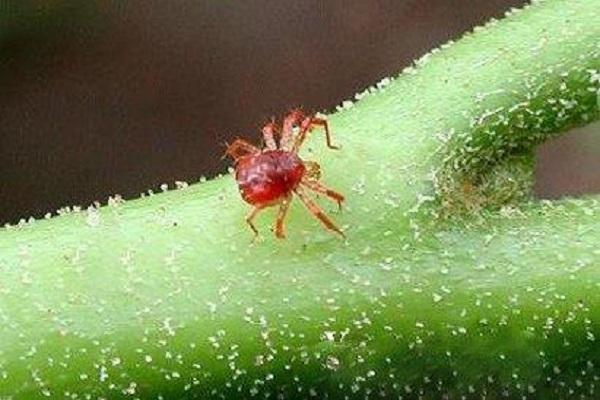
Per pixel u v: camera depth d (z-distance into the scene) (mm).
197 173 84
